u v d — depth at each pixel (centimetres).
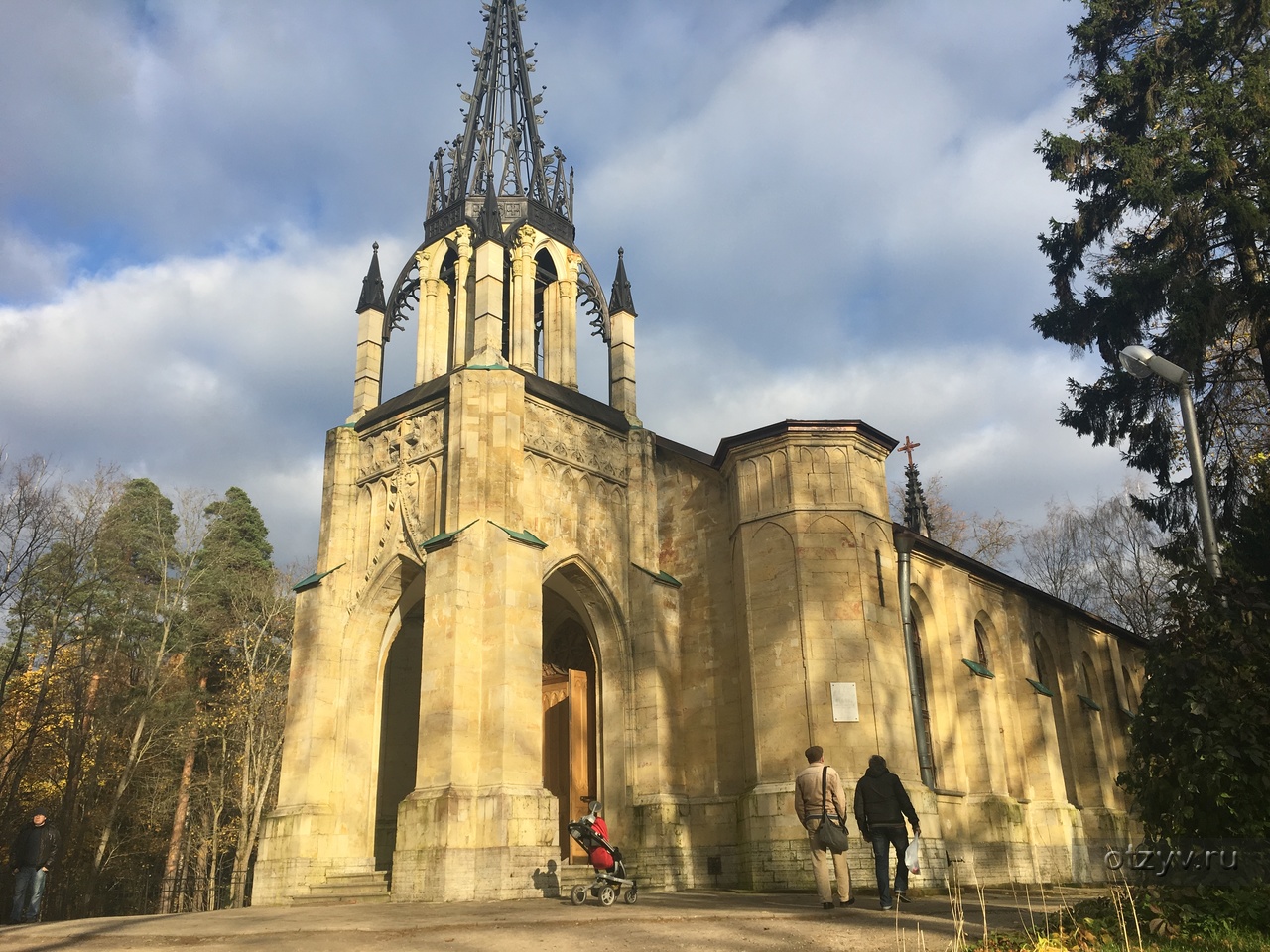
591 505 3111
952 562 3381
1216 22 2619
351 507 3167
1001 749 3356
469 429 2758
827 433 2822
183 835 5506
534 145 3594
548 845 2417
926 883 2398
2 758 4153
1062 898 2108
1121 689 4484
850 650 2616
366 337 3403
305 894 2659
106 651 5047
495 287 3006
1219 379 2759
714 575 3030
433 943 1335
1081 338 2820
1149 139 2603
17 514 4047
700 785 2864
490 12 3788
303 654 2983
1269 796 1236
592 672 3183
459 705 2456
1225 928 1122
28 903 2055
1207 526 1753
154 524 6038
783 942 1295
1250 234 2419
